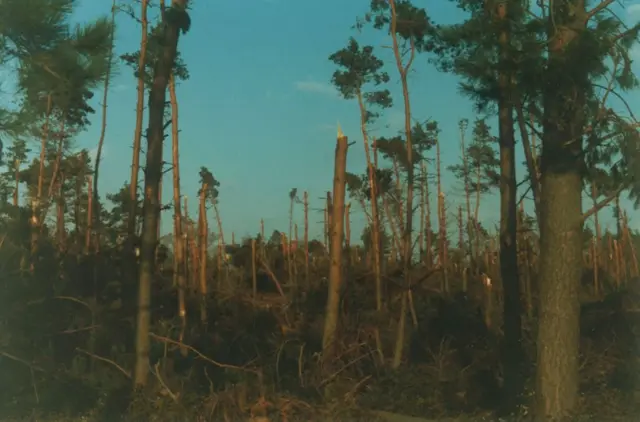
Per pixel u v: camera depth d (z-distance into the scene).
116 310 11.55
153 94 10.32
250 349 12.23
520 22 8.25
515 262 11.88
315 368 10.77
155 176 10.17
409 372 11.17
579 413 8.17
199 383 10.58
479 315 14.30
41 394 9.27
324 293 15.74
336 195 11.56
